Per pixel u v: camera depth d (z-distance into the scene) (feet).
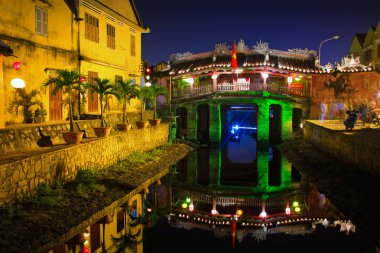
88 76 67.62
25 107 52.11
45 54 56.13
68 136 47.37
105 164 54.54
